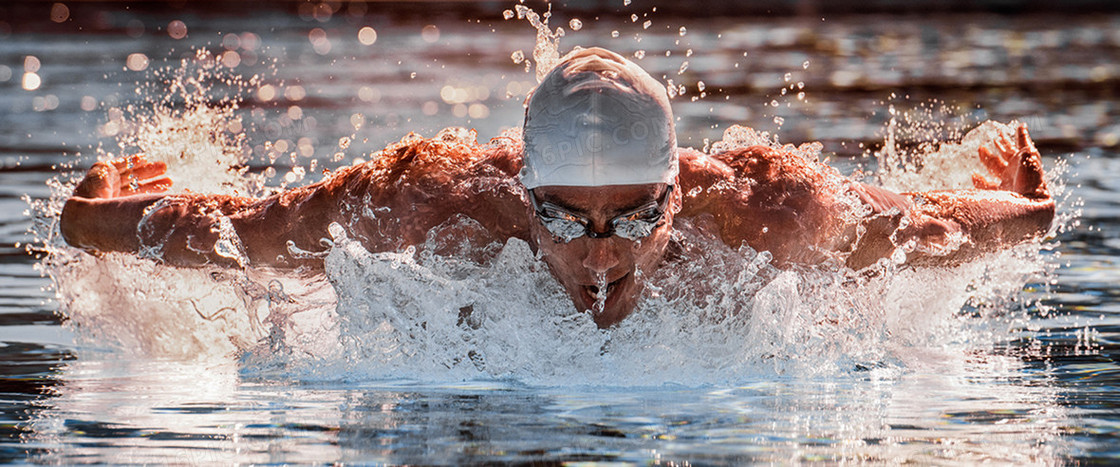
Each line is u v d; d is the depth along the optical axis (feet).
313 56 168.55
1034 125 91.61
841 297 30.19
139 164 35.73
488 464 20.24
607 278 26.12
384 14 284.82
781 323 29.30
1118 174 69.87
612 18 249.34
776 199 29.27
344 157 76.84
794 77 131.23
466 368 29.25
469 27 235.81
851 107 104.22
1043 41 185.06
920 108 103.04
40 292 42.27
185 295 34.27
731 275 28.89
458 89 125.18
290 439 22.20
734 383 27.71
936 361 30.66
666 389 27.02
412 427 23.13
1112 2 274.57
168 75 138.51
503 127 90.12
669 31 208.95
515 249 28.66
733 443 21.70
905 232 31.35
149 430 23.08
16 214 58.54
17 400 26.11
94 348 33.42
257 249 30.60
